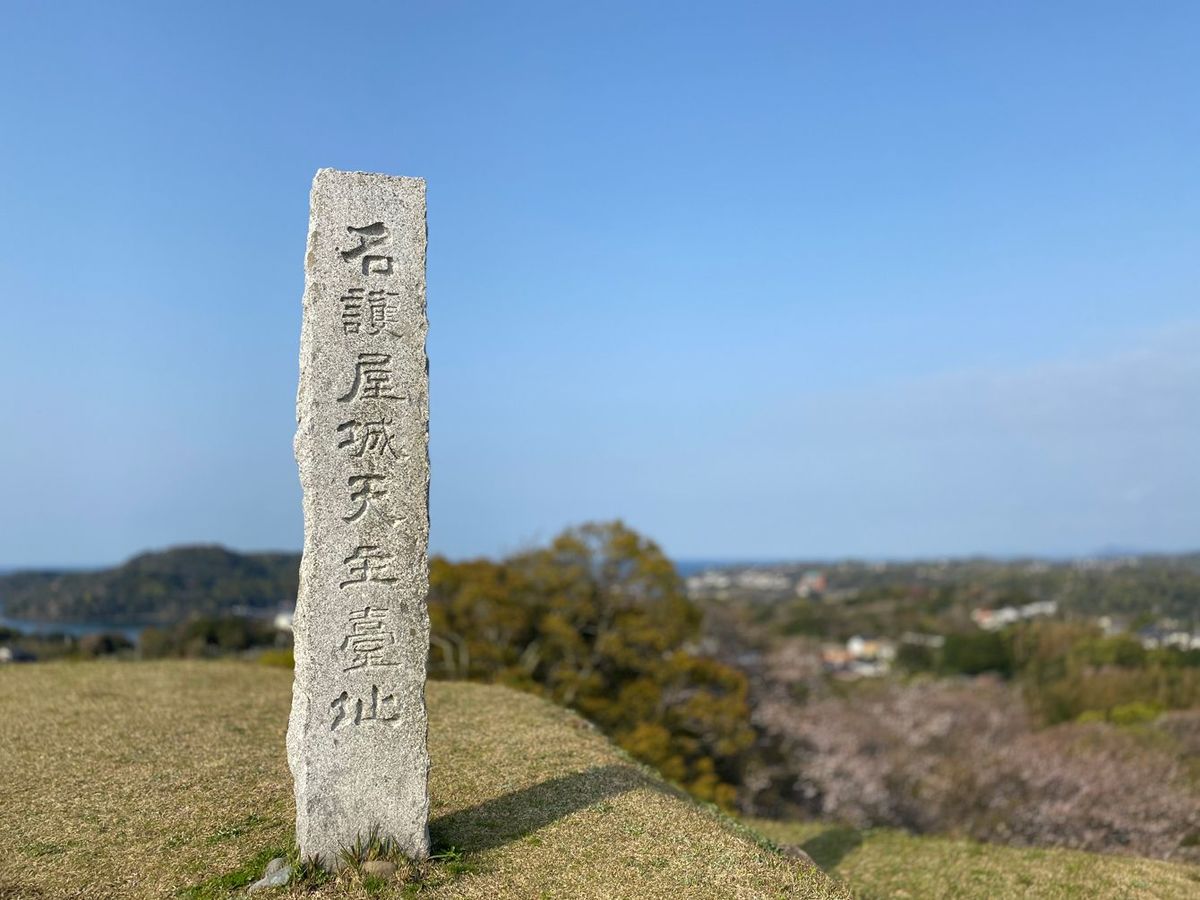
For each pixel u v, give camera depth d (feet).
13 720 36.06
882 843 39.70
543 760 31.68
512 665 77.20
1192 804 54.44
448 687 46.14
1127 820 54.49
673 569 82.17
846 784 76.33
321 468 20.75
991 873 33.01
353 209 21.16
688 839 24.89
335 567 20.85
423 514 21.56
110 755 31.32
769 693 95.55
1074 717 89.10
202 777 28.96
